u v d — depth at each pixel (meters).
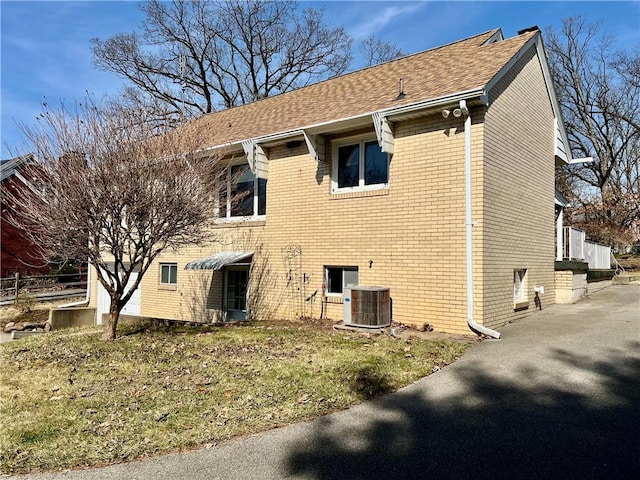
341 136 11.04
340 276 11.11
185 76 33.88
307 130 10.89
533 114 11.64
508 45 10.93
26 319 15.82
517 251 10.43
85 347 8.48
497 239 9.43
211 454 4.00
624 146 32.97
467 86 8.98
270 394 5.45
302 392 5.49
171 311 14.69
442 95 9.01
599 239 26.08
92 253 8.55
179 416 4.86
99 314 16.33
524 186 10.95
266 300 12.30
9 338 13.38
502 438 4.18
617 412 4.65
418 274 9.58
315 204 11.45
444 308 9.16
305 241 11.61
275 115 14.06
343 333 9.06
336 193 11.14
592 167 33.84
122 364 7.15
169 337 9.31
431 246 9.43
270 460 3.87
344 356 7.02
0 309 17.55
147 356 7.61
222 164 13.43
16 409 5.21
